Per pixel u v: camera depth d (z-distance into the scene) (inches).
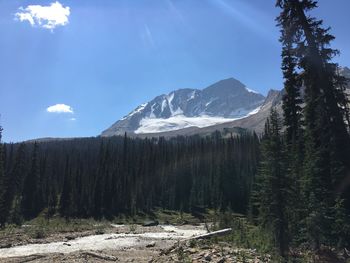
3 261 917.8
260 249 767.7
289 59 1202.0
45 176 4507.9
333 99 961.5
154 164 4936.0
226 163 4384.8
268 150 778.8
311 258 711.7
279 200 752.3
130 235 1913.1
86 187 4276.6
